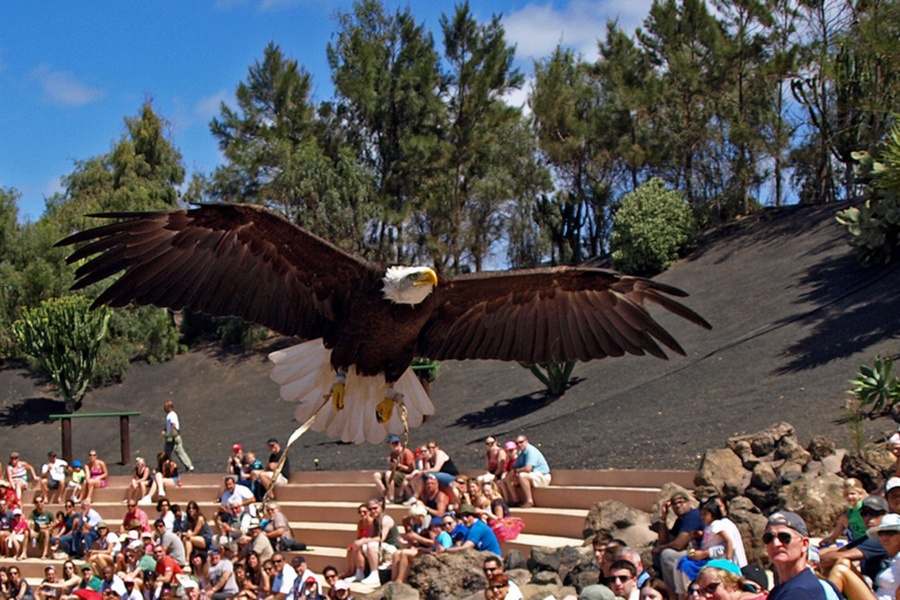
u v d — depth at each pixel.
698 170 31.91
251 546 14.50
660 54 33.75
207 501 19.19
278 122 36.03
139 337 34.38
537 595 10.27
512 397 22.11
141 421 29.69
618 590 8.53
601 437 16.53
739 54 30.38
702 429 15.16
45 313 30.44
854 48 24.25
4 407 31.59
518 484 14.20
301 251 6.24
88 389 32.50
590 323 7.12
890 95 23.73
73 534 18.23
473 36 35.44
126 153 40.69
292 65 36.12
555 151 34.91
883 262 20.67
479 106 34.50
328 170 33.03
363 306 6.37
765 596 6.40
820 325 18.59
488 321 7.12
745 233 27.75
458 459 18.27
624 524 11.61
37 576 17.98
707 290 24.38
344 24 37.16
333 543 15.80
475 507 13.38
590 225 37.59
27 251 36.72
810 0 28.12
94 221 38.06
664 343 6.99
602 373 21.12
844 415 13.58
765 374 17.14
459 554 11.58
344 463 20.23
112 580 15.16
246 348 33.75
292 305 6.40
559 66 36.22
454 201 34.25
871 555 6.99
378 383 6.66
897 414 12.91
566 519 13.02
